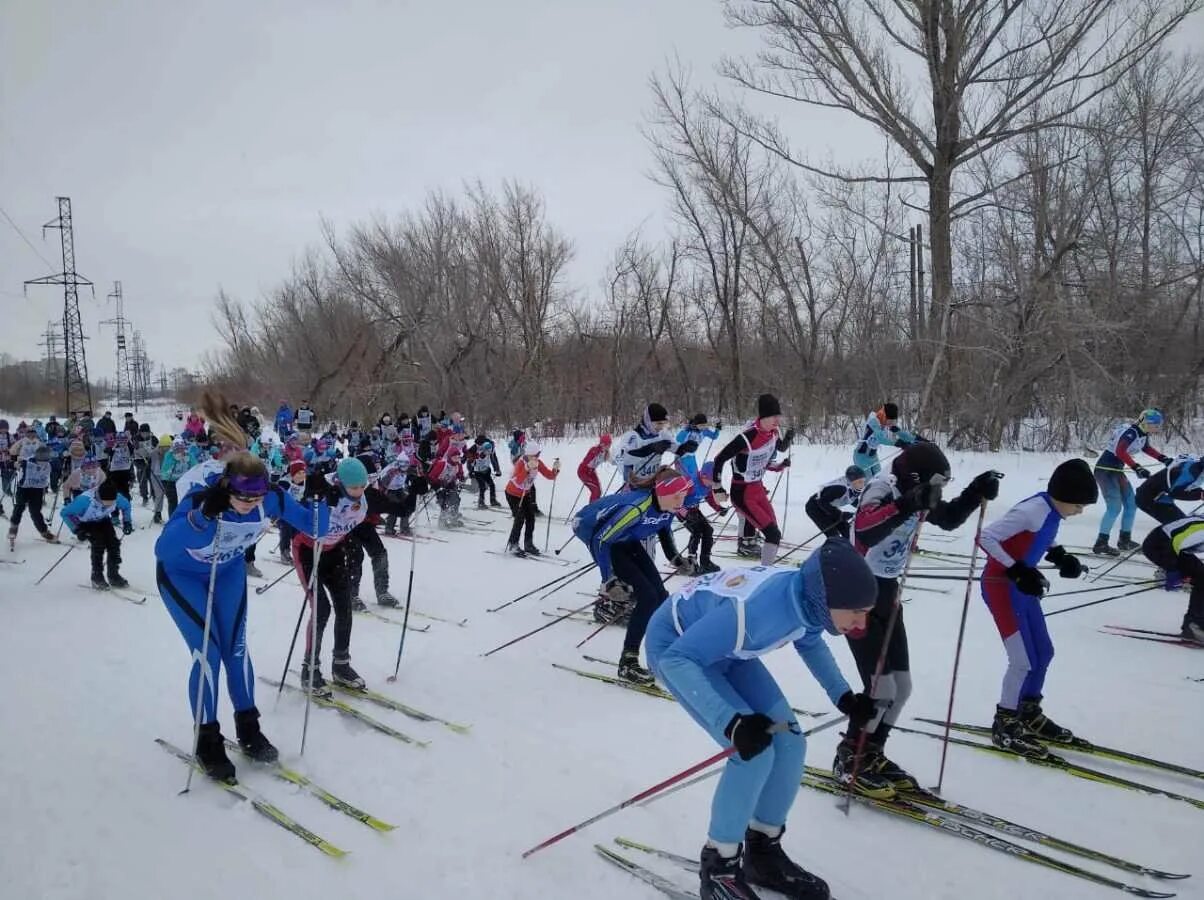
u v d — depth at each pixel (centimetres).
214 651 390
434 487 1141
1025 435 1550
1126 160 1594
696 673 262
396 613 680
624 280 2403
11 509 1487
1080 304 1504
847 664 532
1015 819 338
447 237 2712
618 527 500
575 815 347
